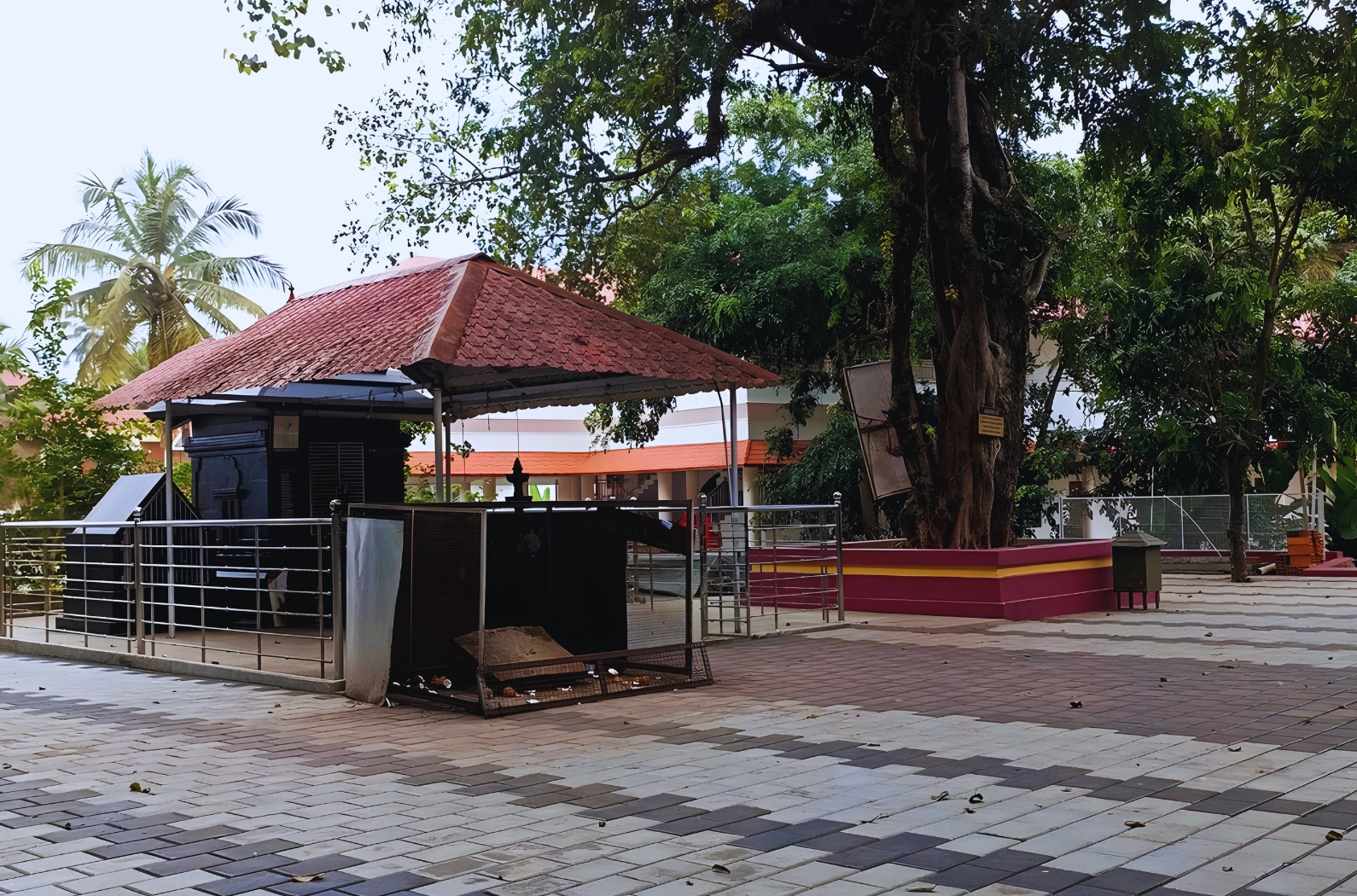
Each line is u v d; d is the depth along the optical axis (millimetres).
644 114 15922
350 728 7902
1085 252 22406
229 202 36938
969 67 14945
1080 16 14406
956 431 16141
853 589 16078
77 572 14336
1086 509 24672
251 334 13516
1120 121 14805
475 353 10352
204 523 10695
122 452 19656
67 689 10078
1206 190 17172
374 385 13719
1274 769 6074
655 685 9312
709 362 12094
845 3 15164
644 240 23797
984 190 15852
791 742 7098
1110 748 6676
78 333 34812
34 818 5562
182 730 7910
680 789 5887
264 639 13039
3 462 19188
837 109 17453
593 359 11141
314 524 9742
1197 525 23422
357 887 4406
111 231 35875
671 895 4250
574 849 4855
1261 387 19781
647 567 10719
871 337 24016
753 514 27672
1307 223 21922
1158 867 4461
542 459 34562
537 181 17000
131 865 4746
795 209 24781
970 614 14930
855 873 4465
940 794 5648
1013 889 4242
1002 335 16391
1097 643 11852
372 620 9000
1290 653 10828
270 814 5539
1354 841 4758
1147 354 20031
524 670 8648
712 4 15141
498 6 16797
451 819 5375
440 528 8805
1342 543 26594
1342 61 14500
